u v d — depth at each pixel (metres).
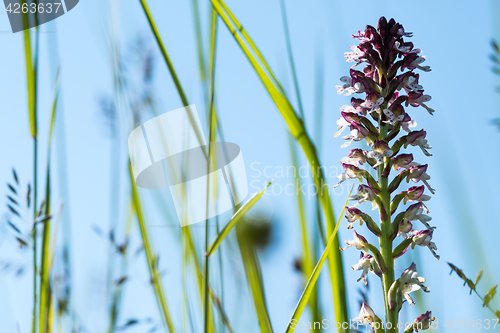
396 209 0.39
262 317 0.38
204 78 0.39
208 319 0.38
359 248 0.39
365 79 0.39
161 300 0.39
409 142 0.39
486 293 0.37
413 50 0.39
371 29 0.39
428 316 0.38
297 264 0.38
